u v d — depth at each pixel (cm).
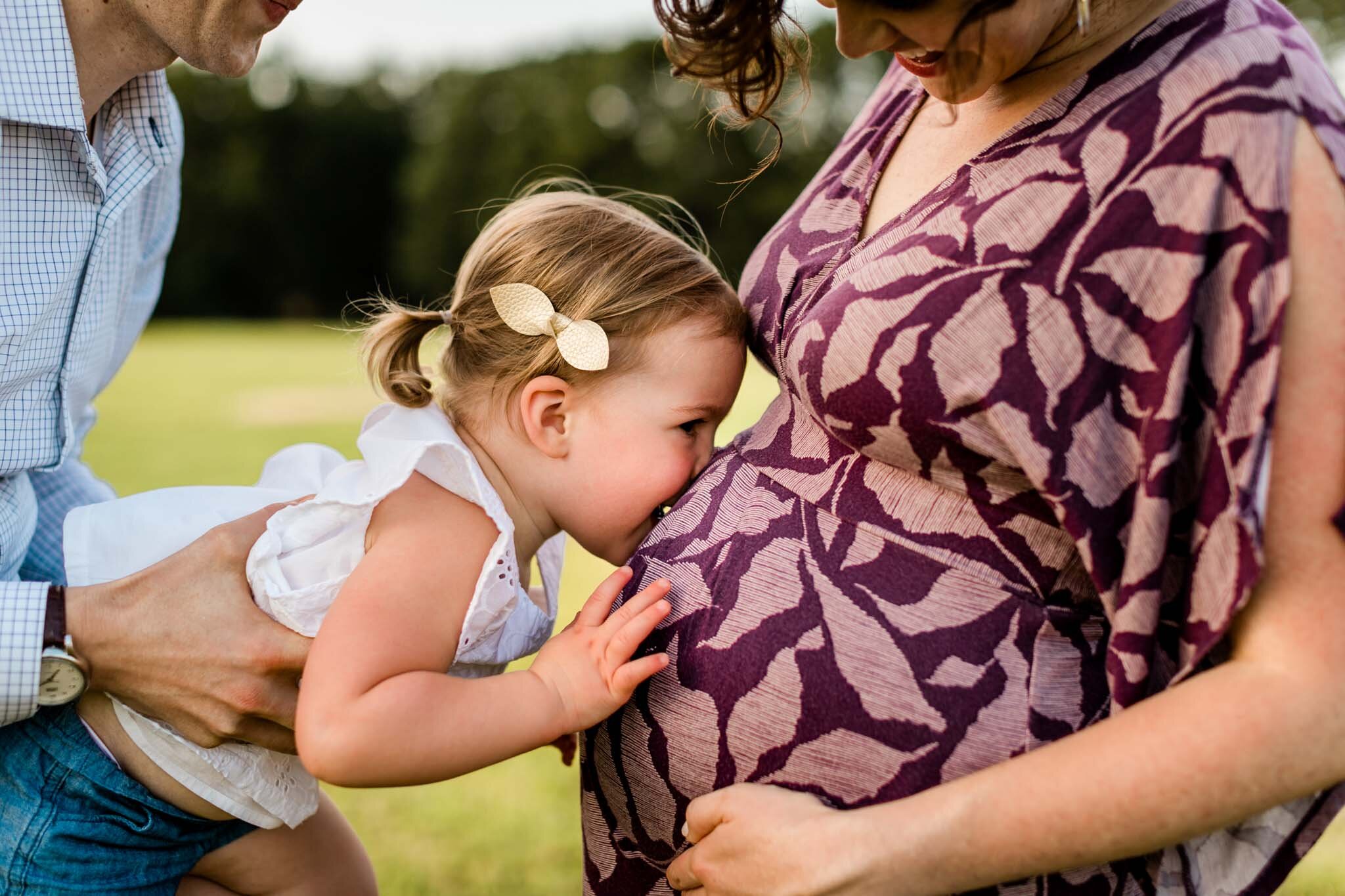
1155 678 114
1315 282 98
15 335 154
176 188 205
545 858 260
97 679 140
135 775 147
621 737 140
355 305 173
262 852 167
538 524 160
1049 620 117
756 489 138
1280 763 98
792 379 135
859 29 121
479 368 159
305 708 127
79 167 158
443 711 128
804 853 112
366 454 147
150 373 1498
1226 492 100
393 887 242
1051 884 116
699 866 123
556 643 138
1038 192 112
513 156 3297
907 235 124
